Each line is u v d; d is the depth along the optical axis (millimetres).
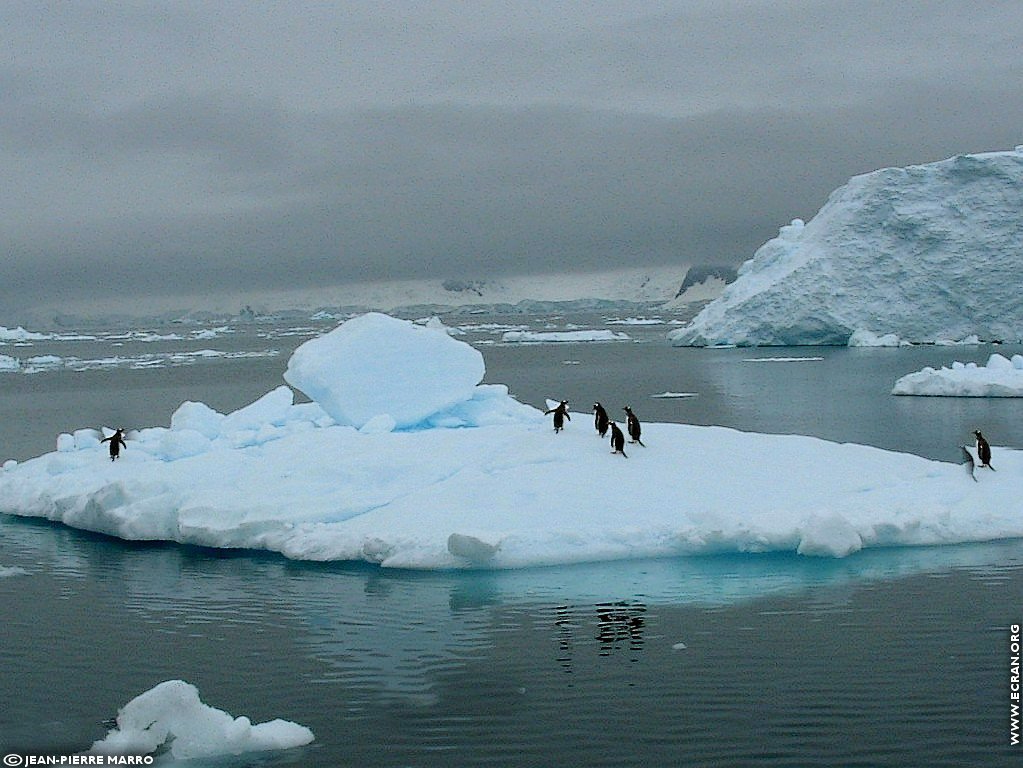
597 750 12781
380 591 18906
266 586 19484
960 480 23500
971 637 15992
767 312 92500
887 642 15891
